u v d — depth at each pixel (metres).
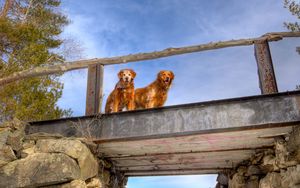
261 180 4.57
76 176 3.57
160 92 6.09
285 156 3.64
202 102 3.74
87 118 4.15
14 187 3.48
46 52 10.39
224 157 5.01
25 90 8.87
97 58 4.66
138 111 3.97
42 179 3.46
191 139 4.00
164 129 3.79
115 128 3.98
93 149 4.14
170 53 4.62
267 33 4.24
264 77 3.96
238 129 3.55
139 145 4.26
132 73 5.79
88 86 4.49
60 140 3.78
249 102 3.60
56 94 9.66
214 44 4.52
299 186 3.36
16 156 3.71
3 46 10.49
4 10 11.59
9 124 4.02
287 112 3.44
